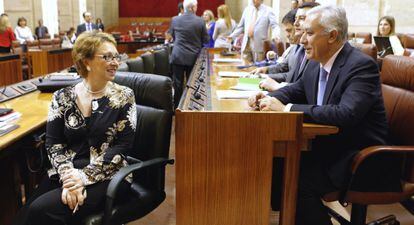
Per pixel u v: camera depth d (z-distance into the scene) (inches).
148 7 693.9
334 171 80.0
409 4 267.4
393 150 75.3
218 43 310.3
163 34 567.5
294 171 69.9
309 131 72.2
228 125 67.4
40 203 73.5
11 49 328.2
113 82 93.1
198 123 67.2
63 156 79.4
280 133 67.9
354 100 74.1
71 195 73.9
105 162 78.3
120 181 73.9
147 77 90.8
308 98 89.8
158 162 82.4
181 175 68.6
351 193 80.9
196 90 97.6
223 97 94.4
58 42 384.5
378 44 202.4
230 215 69.9
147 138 88.2
